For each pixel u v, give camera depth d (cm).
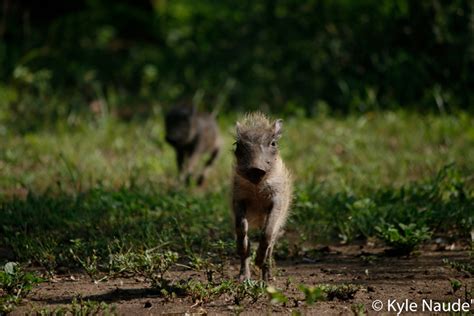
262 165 1041
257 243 1295
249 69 2877
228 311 931
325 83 2738
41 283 1070
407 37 2722
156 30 3503
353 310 901
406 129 2305
